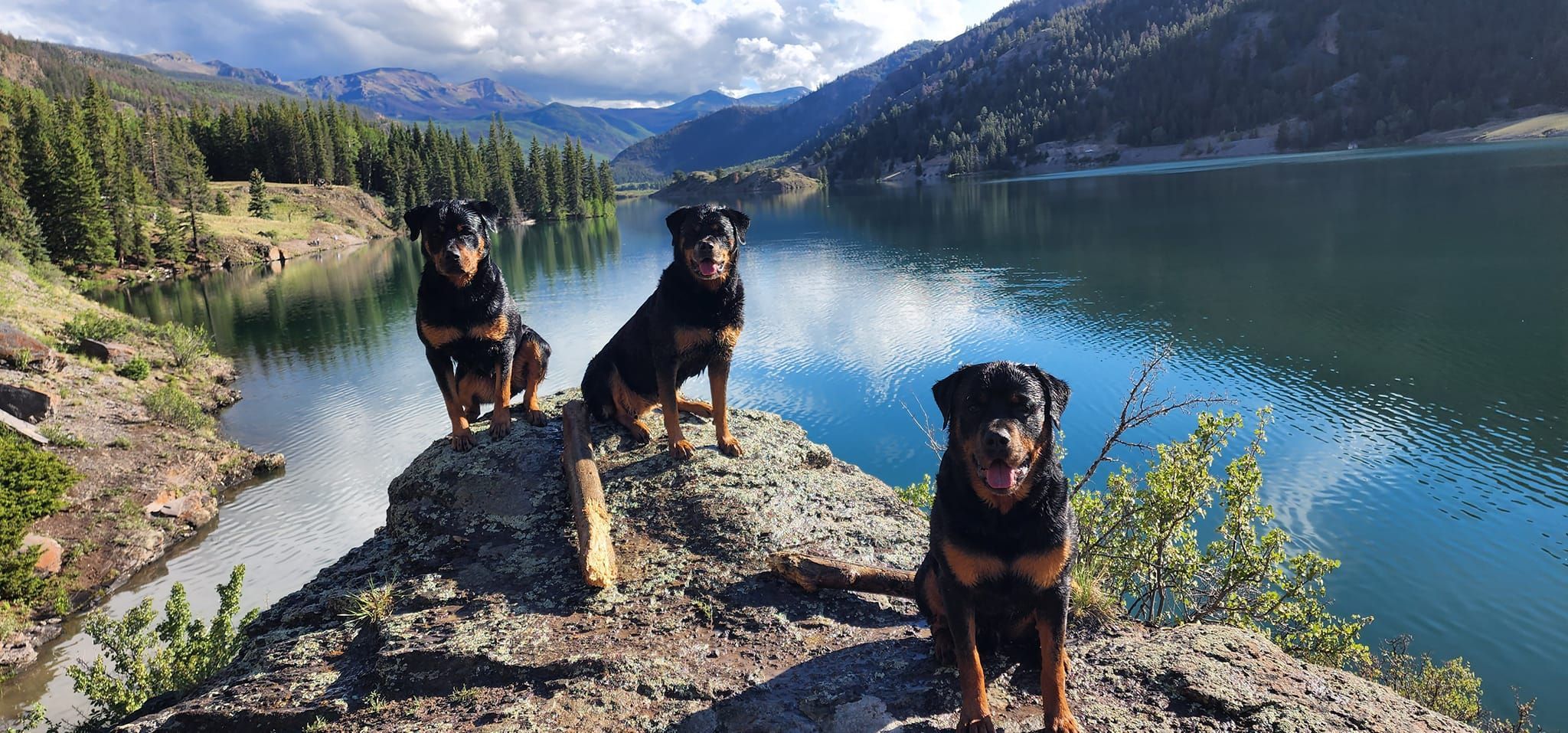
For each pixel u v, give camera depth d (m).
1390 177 104.00
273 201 131.50
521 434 7.18
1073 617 4.50
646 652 4.36
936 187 195.50
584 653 4.32
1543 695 15.77
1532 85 162.62
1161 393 32.88
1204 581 11.67
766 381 38.59
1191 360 36.88
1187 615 11.27
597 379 7.37
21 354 29.84
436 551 5.65
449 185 158.50
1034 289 55.31
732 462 6.60
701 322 6.46
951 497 3.72
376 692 4.17
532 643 4.46
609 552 5.22
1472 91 172.75
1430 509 22.58
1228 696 3.70
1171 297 49.59
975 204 128.38
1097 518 11.22
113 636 12.12
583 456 6.08
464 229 6.54
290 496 26.84
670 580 5.11
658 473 6.45
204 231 97.50
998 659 4.20
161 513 24.05
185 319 59.81
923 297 55.31
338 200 141.38
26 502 21.16
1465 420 28.09
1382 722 3.54
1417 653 17.25
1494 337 36.53
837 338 45.25
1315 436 27.80
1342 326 40.19
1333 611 18.73
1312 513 22.88
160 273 86.62
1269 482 24.77
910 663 4.20
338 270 91.19
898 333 45.50
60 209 74.94
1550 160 104.62
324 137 148.62
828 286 61.84
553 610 4.84
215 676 4.73
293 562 22.31
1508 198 76.00
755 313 53.69
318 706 4.06
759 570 5.19
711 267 6.07
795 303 56.19
